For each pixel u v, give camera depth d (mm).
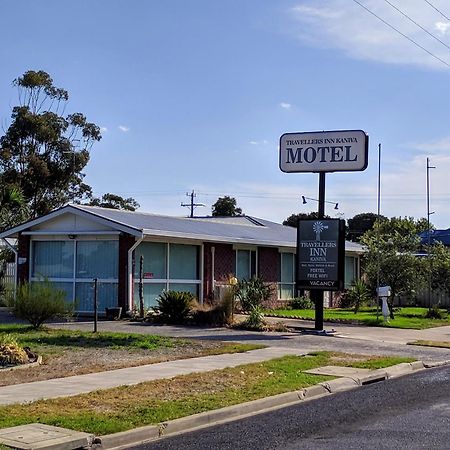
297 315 27516
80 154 44000
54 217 25297
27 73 43188
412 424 9508
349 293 31562
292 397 11391
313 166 22281
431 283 31031
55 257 25672
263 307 29375
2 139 42906
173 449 8289
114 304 24469
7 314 24391
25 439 8070
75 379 12125
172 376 12562
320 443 8484
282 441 8609
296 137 22516
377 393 12070
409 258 27141
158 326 21719
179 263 26547
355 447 8266
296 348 17344
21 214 34031
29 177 42219
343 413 10352
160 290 25594
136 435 8719
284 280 32875
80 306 25016
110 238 24688
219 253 28578
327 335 20828
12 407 9648
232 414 10156
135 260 24547
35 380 11992
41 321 19812
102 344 16781
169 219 29062
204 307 22938
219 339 18734
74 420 8984
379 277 27172
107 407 9883
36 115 42875
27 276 25859
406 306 36781
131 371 13078
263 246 31094
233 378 12469
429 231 41438
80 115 44781
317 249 21906
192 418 9531
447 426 9367
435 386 12828
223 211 72000
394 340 20047
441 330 23625
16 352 13672
